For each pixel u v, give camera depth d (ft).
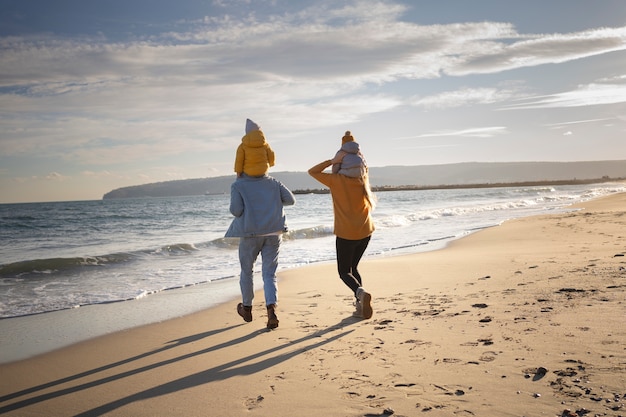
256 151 15.97
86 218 103.60
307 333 15.06
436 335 13.56
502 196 195.21
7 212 144.56
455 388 9.71
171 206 187.32
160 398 10.34
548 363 10.51
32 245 52.21
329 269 29.40
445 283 22.02
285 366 12.00
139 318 18.61
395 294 20.35
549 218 61.52
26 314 19.62
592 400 8.54
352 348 13.07
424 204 139.33
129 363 13.03
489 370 10.49
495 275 22.88
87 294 23.72
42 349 14.66
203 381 11.27
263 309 19.26
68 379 11.94
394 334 14.07
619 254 26.02
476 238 44.04
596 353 10.82
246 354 13.28
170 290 24.68
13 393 11.07
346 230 16.49
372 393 9.87
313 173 16.97
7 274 29.84
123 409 9.83
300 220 82.79
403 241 45.11
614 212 65.57
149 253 38.75
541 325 13.38
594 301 15.52
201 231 68.33
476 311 15.90
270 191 16.08
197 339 15.23
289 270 29.48
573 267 22.91
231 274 29.66
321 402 9.63
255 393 10.36
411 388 9.93
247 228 15.57
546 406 8.51
